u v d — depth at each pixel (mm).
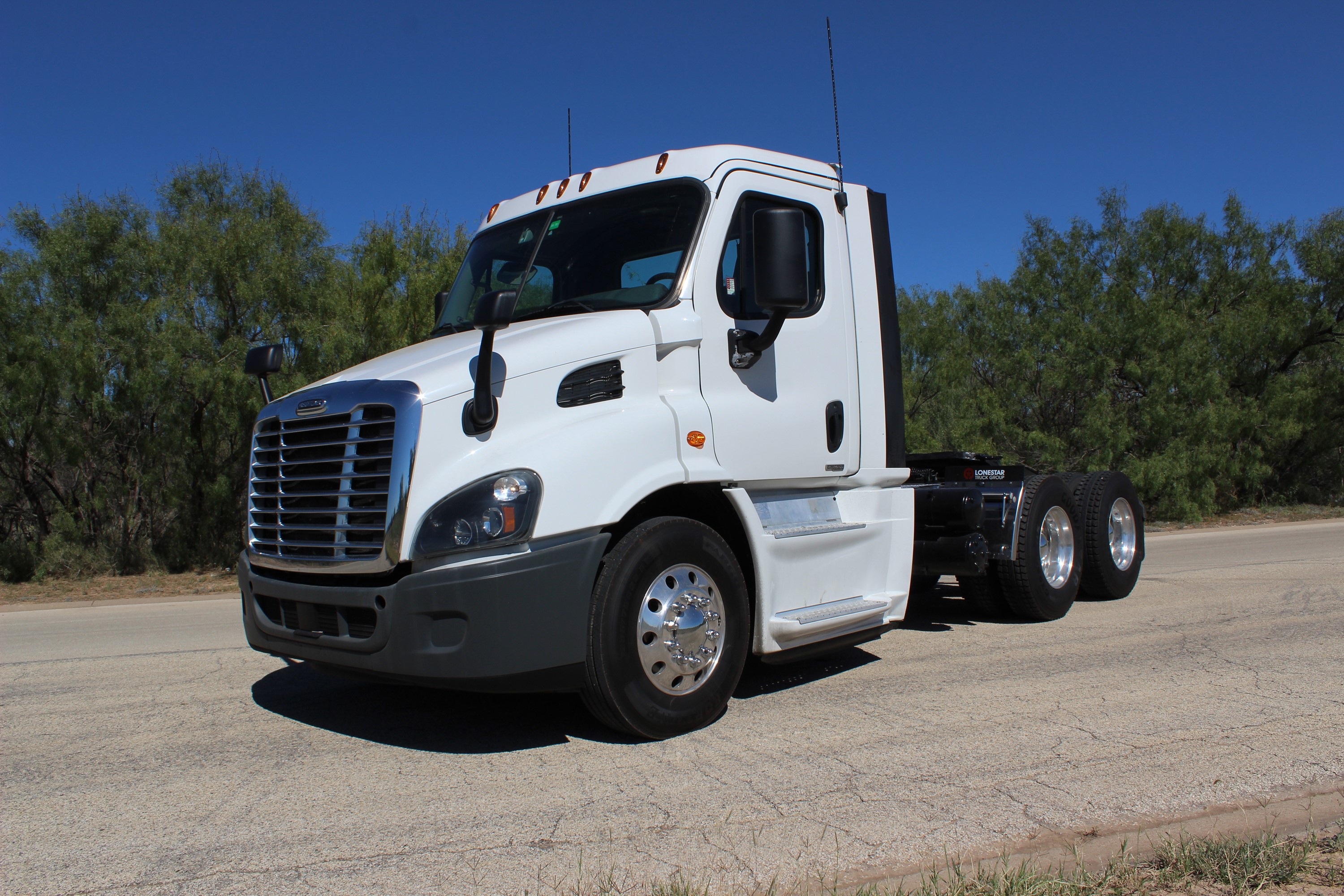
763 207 5430
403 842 3379
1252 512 21375
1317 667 5895
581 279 5359
